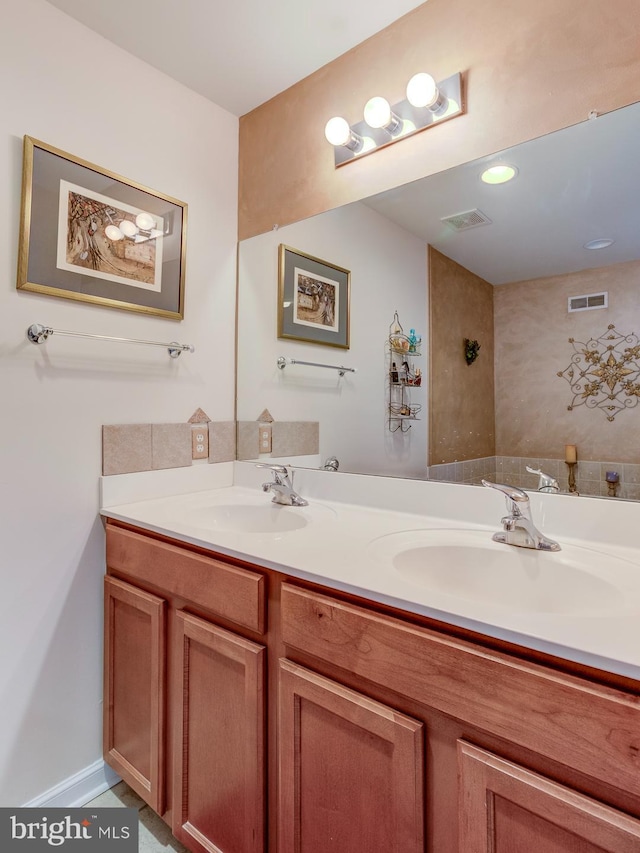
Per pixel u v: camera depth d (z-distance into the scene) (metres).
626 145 1.06
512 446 1.23
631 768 0.55
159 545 1.24
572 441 1.15
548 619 0.68
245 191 1.84
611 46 1.06
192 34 1.43
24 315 1.27
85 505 1.42
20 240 1.25
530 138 1.17
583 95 1.09
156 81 1.59
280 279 1.74
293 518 1.43
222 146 1.81
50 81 1.32
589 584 0.90
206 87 1.69
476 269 1.29
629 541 1.05
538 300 1.20
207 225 1.76
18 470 1.27
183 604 1.19
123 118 1.50
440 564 1.08
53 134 1.33
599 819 0.56
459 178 1.30
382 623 0.78
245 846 1.02
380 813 0.78
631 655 0.57
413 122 1.37
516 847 0.63
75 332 1.38
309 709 0.89
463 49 1.27
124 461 1.51
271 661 0.98
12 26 1.25
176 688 1.18
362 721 0.80
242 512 1.57
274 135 1.75
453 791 0.70
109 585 1.40
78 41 1.39
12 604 1.26
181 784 1.17
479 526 1.25
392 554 1.01
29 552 1.30
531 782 0.62
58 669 1.36
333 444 1.59
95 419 1.44
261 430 1.80
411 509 1.39
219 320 1.81
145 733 1.28
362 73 1.48
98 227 1.43
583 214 1.12
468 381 1.31
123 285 1.49
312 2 1.32
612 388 1.10
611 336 1.10
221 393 1.82
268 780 0.99
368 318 1.51
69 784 1.37
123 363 1.50
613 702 0.56
